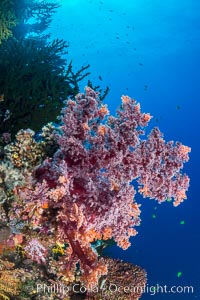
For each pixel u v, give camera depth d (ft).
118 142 10.13
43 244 11.20
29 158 10.41
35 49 22.57
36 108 17.80
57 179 9.90
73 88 21.70
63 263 10.18
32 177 10.02
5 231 10.50
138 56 87.71
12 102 17.52
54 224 10.25
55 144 10.87
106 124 10.59
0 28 19.15
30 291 11.17
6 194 10.31
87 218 9.76
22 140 10.46
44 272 11.84
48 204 10.11
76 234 9.43
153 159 10.32
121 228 10.55
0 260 10.86
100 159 10.09
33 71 20.54
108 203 9.78
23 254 11.68
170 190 10.92
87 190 9.81
